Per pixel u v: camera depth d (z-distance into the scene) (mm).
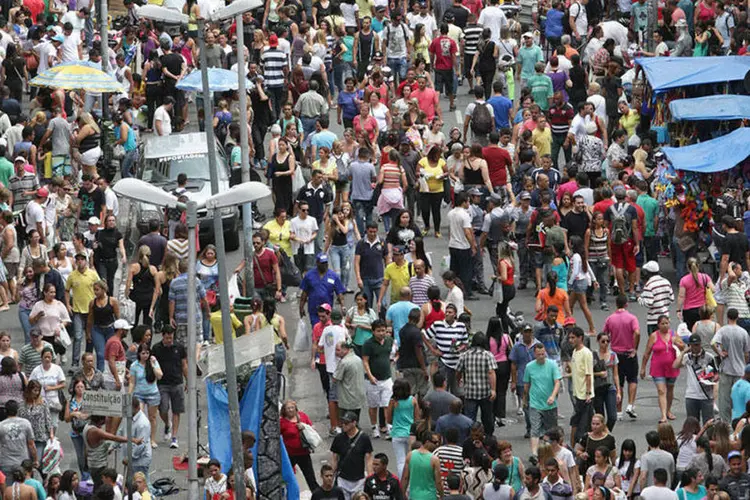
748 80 99312
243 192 61906
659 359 76562
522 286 93438
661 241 98688
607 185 91812
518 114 108062
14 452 71062
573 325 79062
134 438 70625
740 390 72500
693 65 102312
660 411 79188
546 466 64625
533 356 75188
